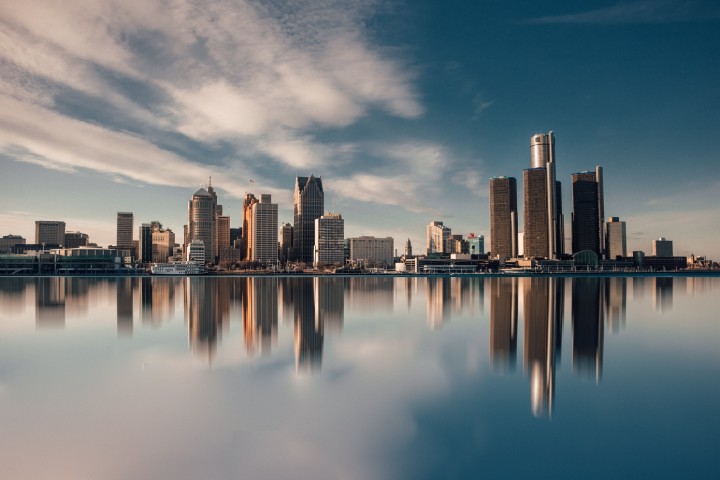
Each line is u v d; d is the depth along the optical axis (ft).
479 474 67.46
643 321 243.19
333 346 163.53
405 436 80.74
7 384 113.29
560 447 76.59
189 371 125.59
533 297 440.86
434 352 152.15
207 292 523.70
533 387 110.63
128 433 82.17
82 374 122.52
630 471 68.49
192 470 68.59
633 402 98.78
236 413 91.81
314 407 95.45
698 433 82.02
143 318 254.88
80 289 590.96
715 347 163.73
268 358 142.41
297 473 67.97
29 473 67.46
